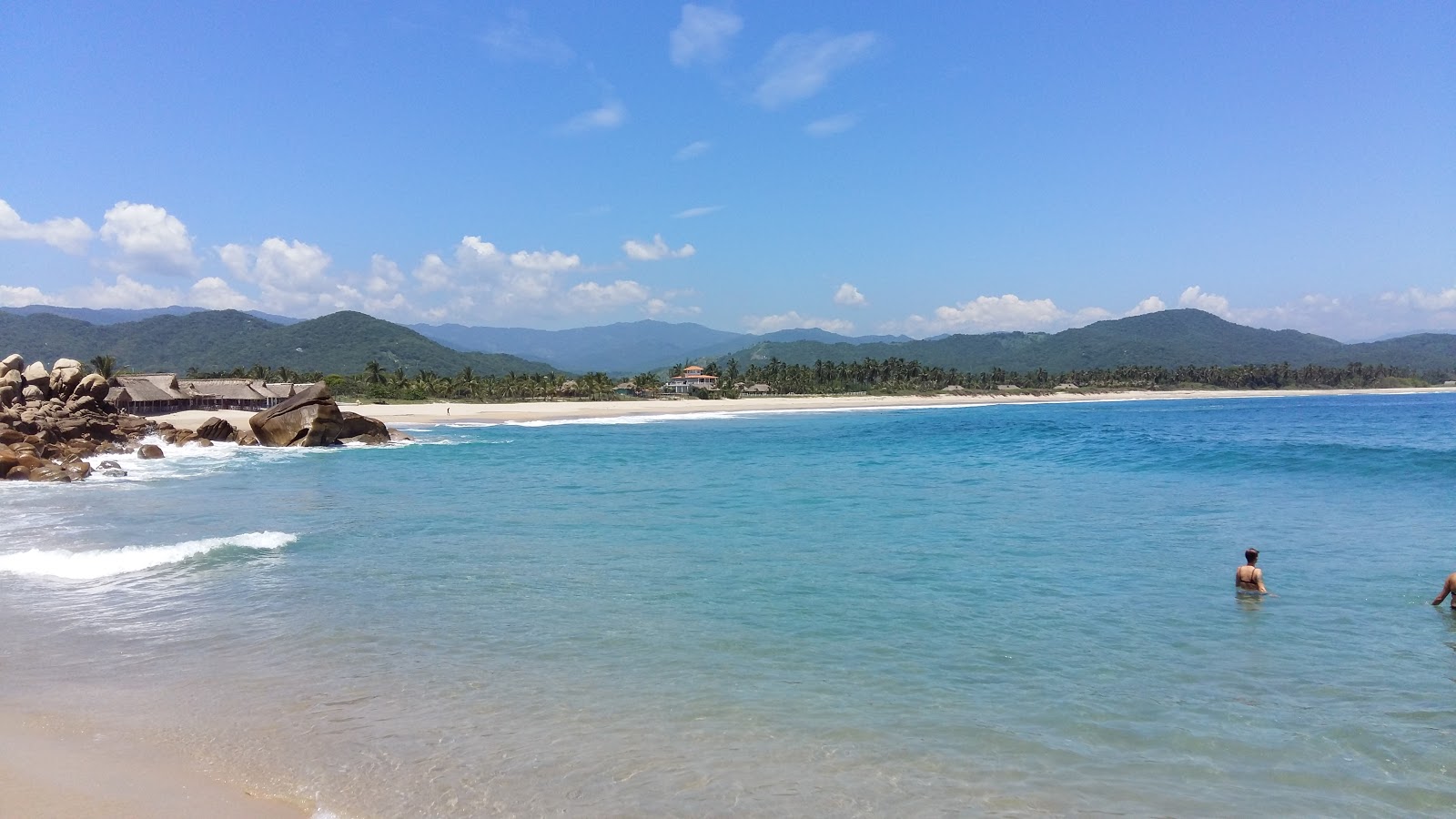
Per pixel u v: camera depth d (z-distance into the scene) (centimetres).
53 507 2600
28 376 4794
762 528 2173
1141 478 3294
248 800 728
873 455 4694
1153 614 1324
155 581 1566
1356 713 927
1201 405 14675
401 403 12375
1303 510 2403
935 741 855
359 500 2781
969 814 708
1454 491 2725
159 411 9644
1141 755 826
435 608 1366
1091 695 980
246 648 1156
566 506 2614
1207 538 1984
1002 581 1555
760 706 944
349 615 1321
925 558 1767
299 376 17338
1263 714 925
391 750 830
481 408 11775
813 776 776
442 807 716
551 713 922
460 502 2711
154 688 1005
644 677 1038
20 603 1404
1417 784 766
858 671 1062
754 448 5350
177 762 804
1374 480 3058
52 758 809
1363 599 1413
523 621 1289
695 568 1675
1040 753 827
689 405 13550
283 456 4669
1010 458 4350
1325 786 764
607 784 759
